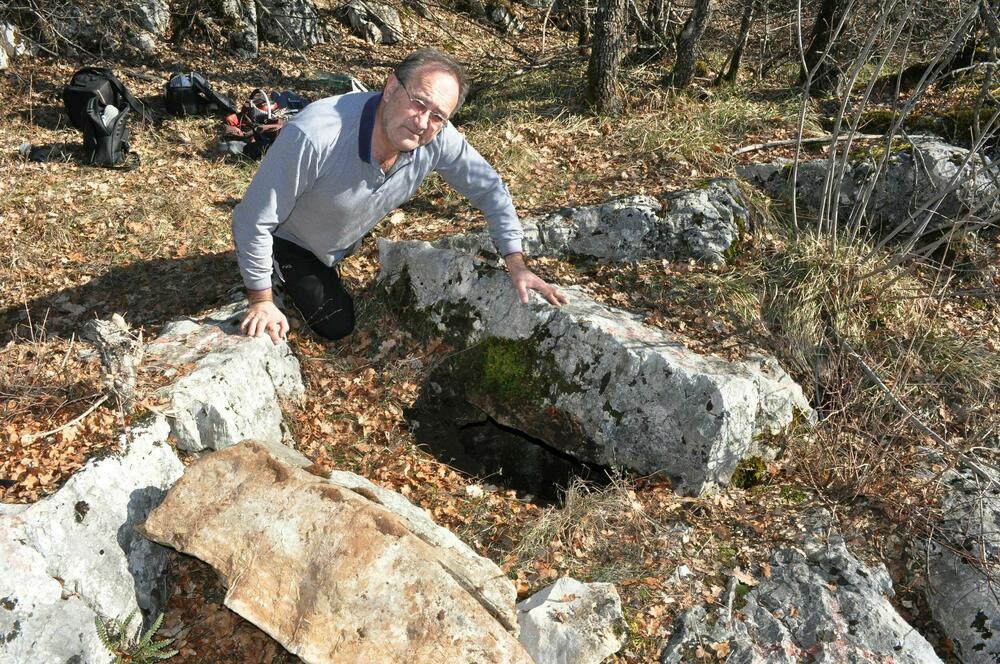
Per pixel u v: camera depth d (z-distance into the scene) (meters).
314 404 3.96
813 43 7.12
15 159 6.37
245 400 3.45
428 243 4.50
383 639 2.47
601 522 3.41
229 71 9.34
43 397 3.26
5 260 4.96
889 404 4.07
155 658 2.71
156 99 8.04
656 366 3.71
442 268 4.36
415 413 4.20
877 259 4.94
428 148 3.49
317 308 4.09
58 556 2.59
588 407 3.85
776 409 3.81
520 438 4.23
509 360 4.07
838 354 4.31
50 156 6.47
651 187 5.20
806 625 2.98
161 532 2.71
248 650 2.81
